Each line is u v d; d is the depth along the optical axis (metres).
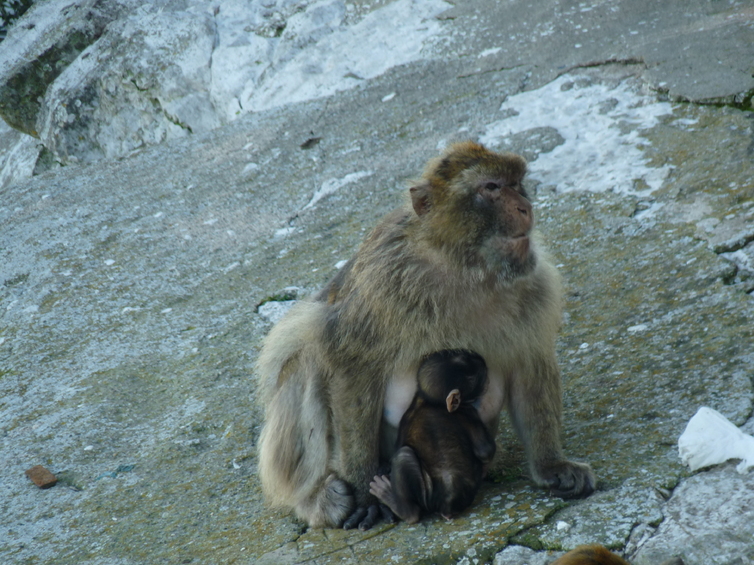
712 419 9.20
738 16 21.72
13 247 22.67
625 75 20.70
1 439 14.34
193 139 26.66
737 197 15.05
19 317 19.02
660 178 16.61
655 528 8.37
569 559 6.75
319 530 10.18
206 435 13.37
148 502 11.80
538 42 24.02
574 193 17.20
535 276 10.21
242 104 27.72
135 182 24.84
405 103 23.38
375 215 19.00
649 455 9.70
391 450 10.68
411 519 9.52
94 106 30.78
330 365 10.09
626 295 13.64
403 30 27.41
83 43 32.94
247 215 20.95
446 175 9.80
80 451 13.49
